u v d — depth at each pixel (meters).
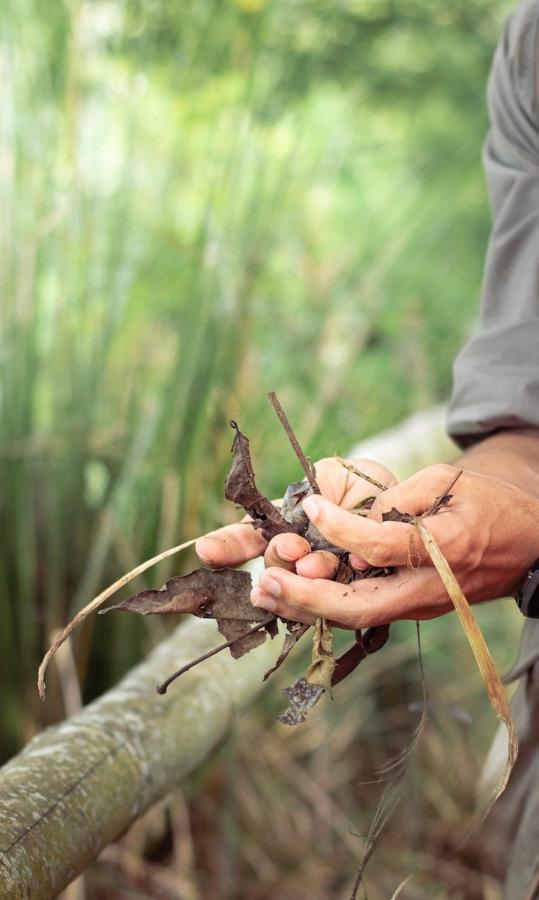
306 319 2.95
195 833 2.20
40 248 2.12
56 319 2.15
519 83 1.34
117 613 2.07
